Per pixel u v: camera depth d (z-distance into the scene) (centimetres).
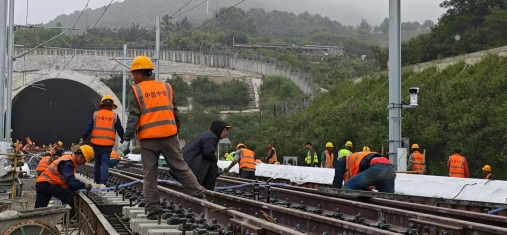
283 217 861
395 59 1570
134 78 865
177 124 909
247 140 4097
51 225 813
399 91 1579
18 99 6562
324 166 2212
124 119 4894
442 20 4459
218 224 761
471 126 2244
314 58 10900
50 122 6900
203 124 6359
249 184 1466
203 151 1188
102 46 10494
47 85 6512
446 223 707
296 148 3369
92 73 8181
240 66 9700
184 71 9269
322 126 3309
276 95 7619
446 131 2394
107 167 1445
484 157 2134
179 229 746
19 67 8206
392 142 1573
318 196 1098
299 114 4297
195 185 921
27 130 6844
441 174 2266
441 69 3450
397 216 834
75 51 9356
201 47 11025
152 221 827
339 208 1022
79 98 6781
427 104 2580
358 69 8506
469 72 3039
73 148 1279
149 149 849
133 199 1134
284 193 1299
